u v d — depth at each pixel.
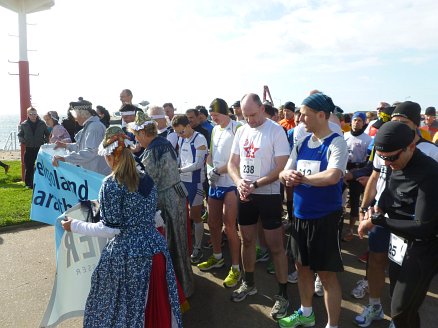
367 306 3.46
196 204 4.78
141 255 2.58
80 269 3.10
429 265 2.35
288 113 6.96
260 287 4.19
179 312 2.76
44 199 4.47
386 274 4.45
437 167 2.32
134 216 2.61
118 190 2.54
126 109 5.24
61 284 3.00
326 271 2.99
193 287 3.89
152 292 2.66
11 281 4.35
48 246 5.44
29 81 10.28
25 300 3.92
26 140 9.26
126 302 2.57
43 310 3.73
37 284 4.28
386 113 3.96
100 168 4.70
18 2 9.92
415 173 2.37
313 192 2.91
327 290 3.04
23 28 10.04
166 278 2.73
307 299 3.31
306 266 3.18
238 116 6.93
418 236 2.32
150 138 3.54
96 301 2.64
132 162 2.61
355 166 5.48
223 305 3.82
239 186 3.49
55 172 4.30
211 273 4.58
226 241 5.50
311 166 2.96
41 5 10.12
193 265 4.82
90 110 4.91
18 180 10.54
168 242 3.62
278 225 3.50
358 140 5.54
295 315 3.36
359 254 5.10
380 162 3.25
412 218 2.44
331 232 2.88
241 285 3.99
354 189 5.46
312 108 2.88
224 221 4.16
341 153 2.82
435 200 2.24
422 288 2.38
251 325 3.46
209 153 4.50
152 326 2.67
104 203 2.56
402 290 2.42
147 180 2.74
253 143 3.54
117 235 2.62
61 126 9.13
